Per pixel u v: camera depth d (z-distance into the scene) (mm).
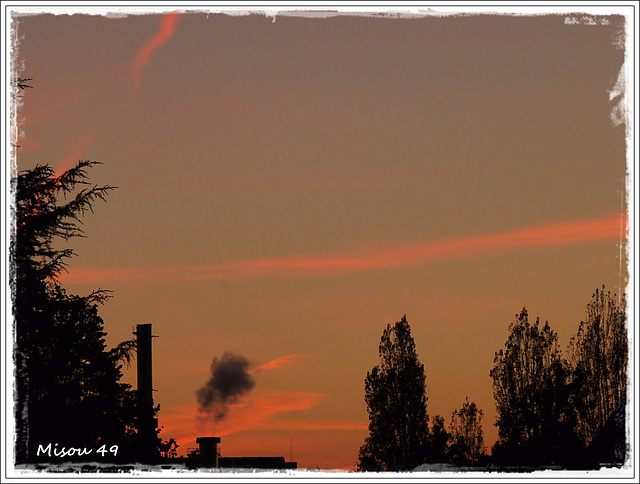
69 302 40656
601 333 64812
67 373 40219
